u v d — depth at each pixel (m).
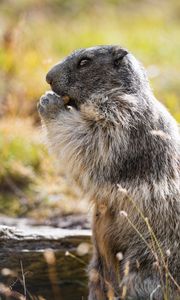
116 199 13.41
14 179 19.25
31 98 22.50
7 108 21.72
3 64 24.23
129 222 12.96
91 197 13.73
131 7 37.94
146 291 13.11
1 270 14.34
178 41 31.94
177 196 13.42
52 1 36.38
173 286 12.99
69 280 14.84
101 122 13.52
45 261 14.53
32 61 24.30
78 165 13.64
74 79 14.12
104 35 31.23
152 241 12.73
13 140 20.19
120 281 13.41
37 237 14.61
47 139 14.02
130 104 13.59
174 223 13.30
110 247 13.55
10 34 25.19
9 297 13.90
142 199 13.30
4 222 17.17
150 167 13.41
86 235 14.93
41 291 14.62
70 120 13.72
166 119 13.95
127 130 13.41
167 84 25.67
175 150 13.76
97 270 13.84
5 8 33.94
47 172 19.55
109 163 13.41
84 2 37.12
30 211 18.05
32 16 33.00
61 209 18.02
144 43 30.84
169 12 37.91
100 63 14.08
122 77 13.97
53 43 29.17
